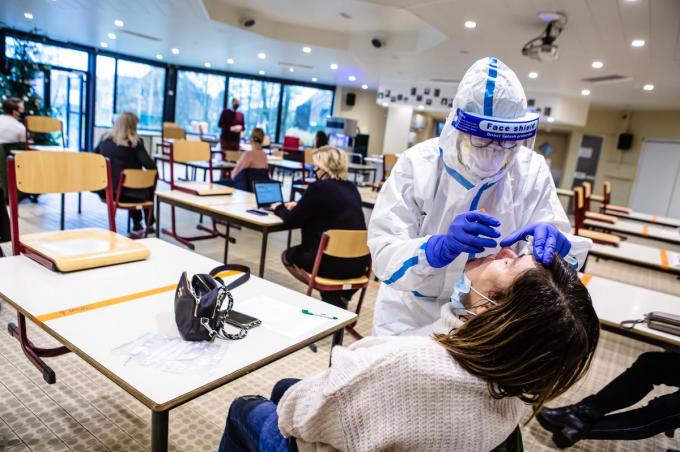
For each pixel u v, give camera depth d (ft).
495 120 3.33
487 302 2.64
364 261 9.47
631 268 20.72
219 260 13.98
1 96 28.60
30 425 5.91
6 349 7.58
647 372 6.40
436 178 4.09
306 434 2.59
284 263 10.07
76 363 7.43
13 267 4.99
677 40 16.35
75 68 36.27
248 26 24.32
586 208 21.17
